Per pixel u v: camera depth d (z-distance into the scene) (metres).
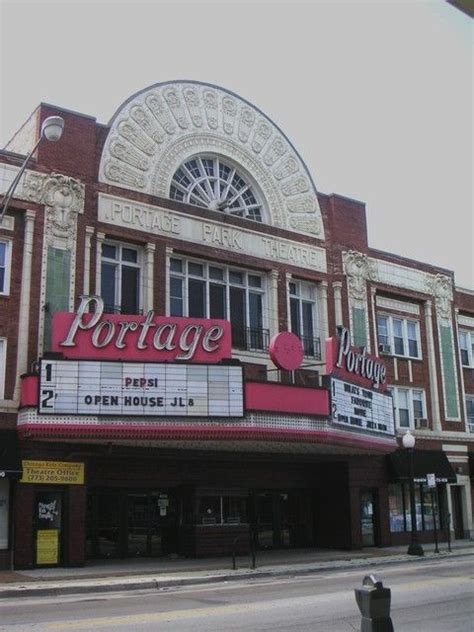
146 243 26.98
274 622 11.95
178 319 23.27
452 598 14.80
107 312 25.98
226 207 30.11
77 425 21.67
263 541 29.36
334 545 30.17
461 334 40.06
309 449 27.02
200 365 23.02
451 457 36.19
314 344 31.61
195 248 28.20
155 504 26.38
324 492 31.05
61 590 17.31
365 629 5.96
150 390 22.39
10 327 23.33
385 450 28.78
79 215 25.28
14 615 13.29
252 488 28.83
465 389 39.28
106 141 26.70
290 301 31.44
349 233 34.00
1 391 22.77
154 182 27.81
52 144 25.20
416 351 36.84
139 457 25.44
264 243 30.48
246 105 31.80
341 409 25.84
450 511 35.41
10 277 23.69
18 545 21.69
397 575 20.00
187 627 11.49
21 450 22.30
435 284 38.31
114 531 25.20
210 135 30.20
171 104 29.16
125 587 18.05
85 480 23.34
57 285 24.27
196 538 25.58
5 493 22.28
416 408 35.94
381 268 35.47
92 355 22.22
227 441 23.52
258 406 23.36
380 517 31.53
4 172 24.08
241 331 29.45
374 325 34.22
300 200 32.53
